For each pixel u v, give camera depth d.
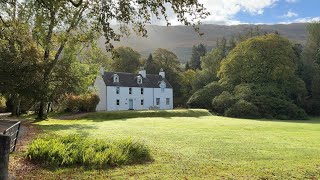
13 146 12.83
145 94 78.44
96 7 10.89
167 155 14.14
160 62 96.94
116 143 13.53
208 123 37.34
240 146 17.66
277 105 66.25
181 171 11.09
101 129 26.09
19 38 23.19
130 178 9.93
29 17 16.28
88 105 55.84
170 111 56.44
